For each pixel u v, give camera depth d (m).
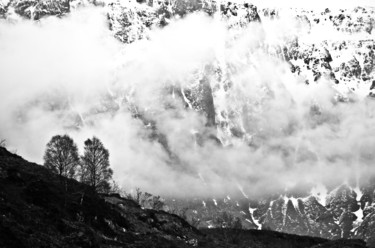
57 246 116.69
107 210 150.38
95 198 151.75
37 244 113.00
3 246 106.44
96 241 127.31
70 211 137.50
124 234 144.25
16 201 127.94
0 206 120.81
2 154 153.88
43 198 135.00
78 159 160.50
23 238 112.12
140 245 140.00
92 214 142.38
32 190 135.50
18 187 135.62
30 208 128.00
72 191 149.38
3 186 132.75
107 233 140.00
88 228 132.88
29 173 145.38
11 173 139.50
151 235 151.88
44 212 129.00
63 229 126.62
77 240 123.06
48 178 149.25
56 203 136.88
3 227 111.75
